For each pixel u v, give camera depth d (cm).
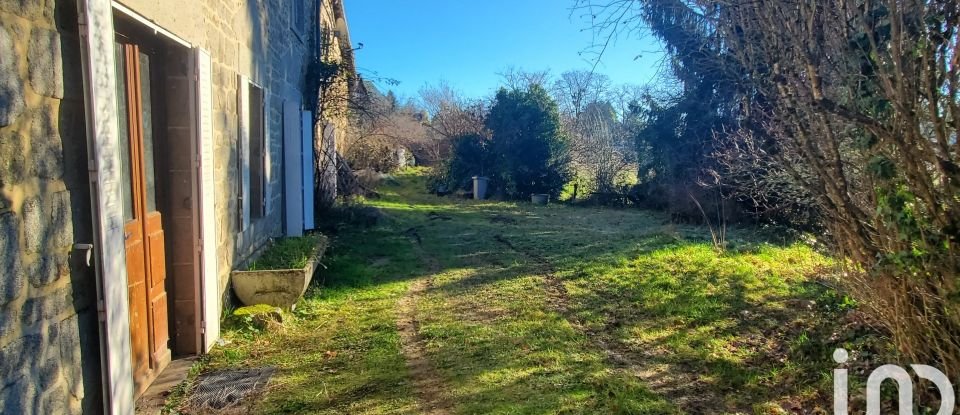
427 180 1858
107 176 222
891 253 237
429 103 2950
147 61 324
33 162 183
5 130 169
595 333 404
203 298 355
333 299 503
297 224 689
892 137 215
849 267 289
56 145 196
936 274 225
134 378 291
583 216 1193
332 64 939
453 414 277
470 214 1202
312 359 356
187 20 332
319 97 941
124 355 236
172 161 346
